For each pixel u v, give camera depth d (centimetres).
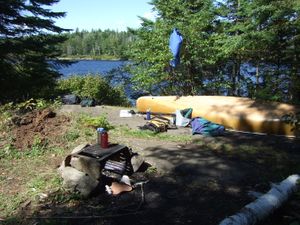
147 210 226
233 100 443
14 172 276
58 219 215
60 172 263
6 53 612
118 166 262
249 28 548
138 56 620
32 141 330
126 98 729
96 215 220
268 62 596
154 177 273
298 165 294
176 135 379
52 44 659
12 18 616
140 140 358
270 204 212
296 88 506
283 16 511
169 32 586
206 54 594
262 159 311
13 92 623
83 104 527
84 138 348
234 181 267
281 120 377
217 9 636
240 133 395
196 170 285
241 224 192
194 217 218
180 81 636
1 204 230
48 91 654
